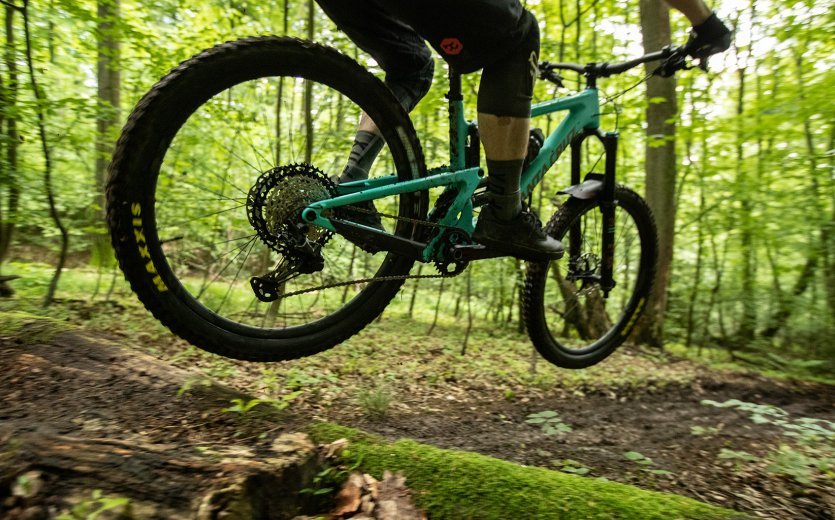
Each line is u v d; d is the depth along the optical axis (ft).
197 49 17.67
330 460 5.31
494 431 11.37
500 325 24.81
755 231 22.31
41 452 4.32
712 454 10.10
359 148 5.79
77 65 20.20
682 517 4.88
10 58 13.56
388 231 5.91
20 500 3.89
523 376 15.92
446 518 4.74
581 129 7.71
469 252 5.93
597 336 18.71
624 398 14.89
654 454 10.09
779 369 20.66
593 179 8.09
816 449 10.03
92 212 18.39
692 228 25.64
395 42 5.84
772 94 18.49
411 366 15.96
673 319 25.43
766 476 8.84
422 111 18.01
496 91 5.23
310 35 17.40
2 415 5.42
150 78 17.80
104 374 6.67
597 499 5.02
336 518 4.82
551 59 20.71
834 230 20.76
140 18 17.83
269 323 8.85
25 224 17.21
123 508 3.89
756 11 21.71
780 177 21.53
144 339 14.57
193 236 11.42
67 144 15.85
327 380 13.34
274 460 4.76
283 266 5.24
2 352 7.08
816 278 23.58
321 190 5.27
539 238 6.25
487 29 4.81
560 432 11.12
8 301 15.39
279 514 4.61
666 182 21.43
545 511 4.80
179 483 4.26
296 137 17.67
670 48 6.99
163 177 11.09
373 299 5.97
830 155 18.48
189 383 6.37
